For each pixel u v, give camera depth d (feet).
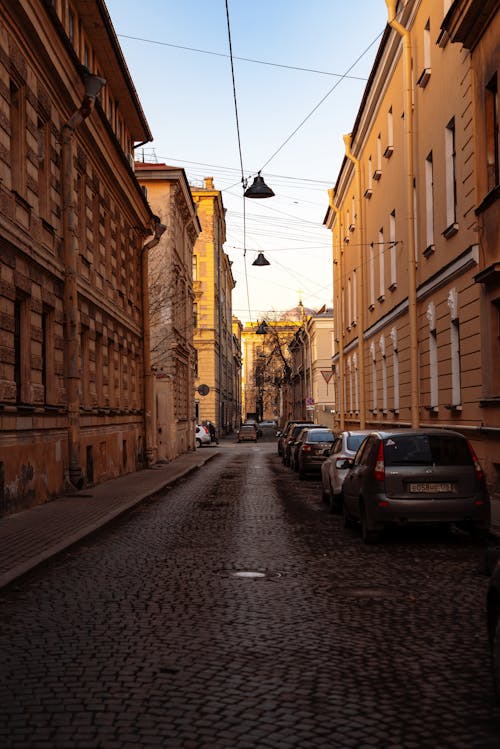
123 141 93.71
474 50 51.90
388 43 77.56
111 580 27.68
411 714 14.46
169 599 24.49
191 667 17.34
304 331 224.33
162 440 112.57
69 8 65.31
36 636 20.15
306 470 78.13
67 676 16.74
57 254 56.80
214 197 206.80
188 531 40.42
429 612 22.47
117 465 80.23
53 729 13.74
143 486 66.54
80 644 19.35
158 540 37.35
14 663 17.74
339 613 22.43
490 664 17.51
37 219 51.21
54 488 55.16
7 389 44.34
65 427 58.23
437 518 34.09
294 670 17.10
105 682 16.31
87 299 67.05
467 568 29.14
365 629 20.65
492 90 49.93
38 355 51.31
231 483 74.79
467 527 35.37
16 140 48.34
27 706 14.89
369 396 104.06
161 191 125.08
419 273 70.18
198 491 65.77
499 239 47.34
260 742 13.17
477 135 51.55
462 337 56.29
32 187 50.29
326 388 202.80
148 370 97.96
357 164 105.91
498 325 49.65
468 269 54.49
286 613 22.50
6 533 37.40
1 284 43.96
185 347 144.36
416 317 69.36
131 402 92.02
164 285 123.44
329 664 17.54
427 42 65.51
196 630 20.65
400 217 79.05
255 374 300.81
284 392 283.38
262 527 41.70
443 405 60.39
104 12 68.39
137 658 18.07
